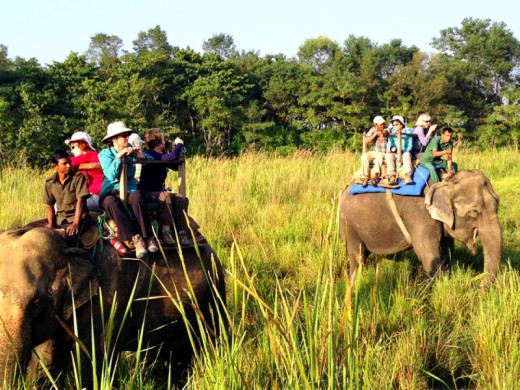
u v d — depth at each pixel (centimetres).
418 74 5666
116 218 472
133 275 475
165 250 495
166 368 554
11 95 4266
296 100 5872
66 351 489
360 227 800
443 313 643
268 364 413
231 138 5503
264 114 5928
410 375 498
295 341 370
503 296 618
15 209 1077
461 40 6931
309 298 693
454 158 1906
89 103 4291
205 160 1644
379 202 783
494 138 4959
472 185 729
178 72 5850
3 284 406
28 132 3747
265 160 1702
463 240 743
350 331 367
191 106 5503
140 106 4872
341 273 788
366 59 5906
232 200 1241
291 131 5519
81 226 472
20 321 404
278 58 7188
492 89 6319
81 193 470
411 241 764
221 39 9656
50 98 4259
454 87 5844
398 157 777
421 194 758
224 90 5469
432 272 739
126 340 486
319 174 1579
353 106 5375
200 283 513
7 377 395
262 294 710
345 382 367
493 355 522
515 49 6234
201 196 1182
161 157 509
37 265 419
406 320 614
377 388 449
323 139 5375
